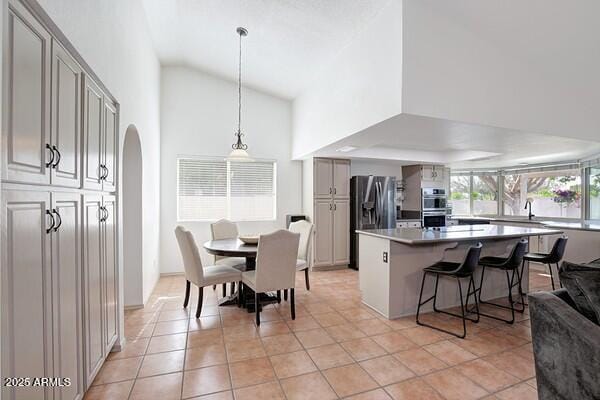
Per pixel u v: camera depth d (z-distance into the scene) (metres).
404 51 2.51
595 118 3.60
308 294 3.92
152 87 4.01
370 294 3.42
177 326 2.90
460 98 2.73
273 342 2.58
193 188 5.00
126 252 3.35
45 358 1.31
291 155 5.51
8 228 1.06
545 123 3.23
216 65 4.65
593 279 1.54
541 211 5.99
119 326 2.42
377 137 3.50
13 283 1.09
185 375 2.09
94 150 1.90
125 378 2.05
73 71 1.60
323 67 4.07
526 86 3.10
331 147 4.18
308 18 3.10
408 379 2.05
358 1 2.72
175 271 4.84
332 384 2.00
